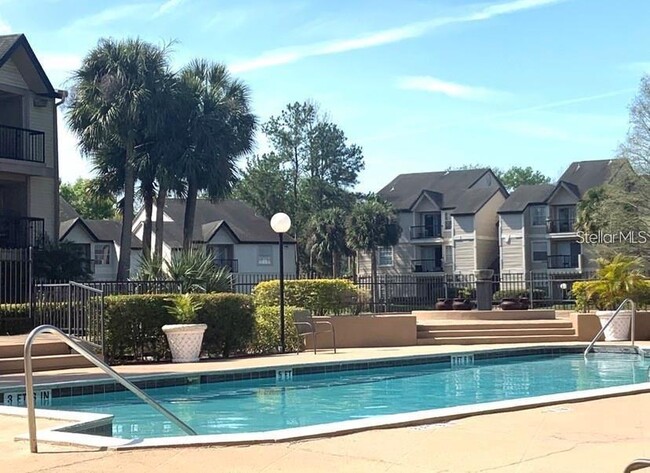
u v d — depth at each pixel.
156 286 17.52
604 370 15.05
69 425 7.15
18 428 7.37
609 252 37.47
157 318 14.94
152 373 12.44
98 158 31.55
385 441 6.52
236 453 6.07
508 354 17.44
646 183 37.16
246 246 50.25
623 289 20.00
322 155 65.44
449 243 58.34
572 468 5.57
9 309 16.39
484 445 6.36
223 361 14.84
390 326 19.16
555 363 16.53
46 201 28.42
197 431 8.72
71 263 26.41
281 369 13.70
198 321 15.41
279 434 6.65
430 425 7.28
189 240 31.83
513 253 55.12
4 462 5.82
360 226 52.84
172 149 30.61
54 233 28.55
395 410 10.36
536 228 54.78
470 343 19.75
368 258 61.41
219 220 51.56
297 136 65.56
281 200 64.19
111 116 28.73
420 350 17.17
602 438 6.66
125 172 30.75
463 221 57.25
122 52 29.61
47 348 13.84
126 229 30.17
